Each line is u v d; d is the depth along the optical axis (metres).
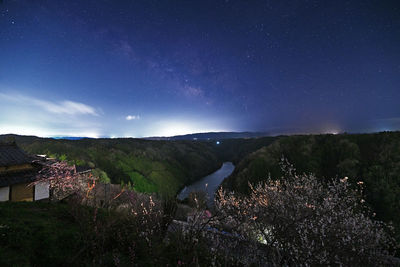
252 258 5.90
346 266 5.21
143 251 5.63
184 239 6.00
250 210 7.13
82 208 7.73
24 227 5.55
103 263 4.81
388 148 50.03
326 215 6.15
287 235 6.15
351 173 47.81
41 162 15.34
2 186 11.88
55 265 4.57
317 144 64.62
